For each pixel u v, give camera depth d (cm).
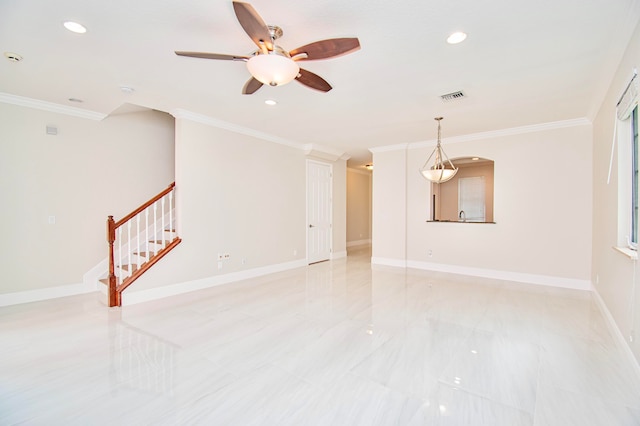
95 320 321
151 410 178
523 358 241
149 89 339
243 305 374
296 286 467
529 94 347
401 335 285
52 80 315
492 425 166
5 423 167
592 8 199
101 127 439
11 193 367
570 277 457
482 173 791
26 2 192
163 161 510
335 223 736
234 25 222
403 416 173
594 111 397
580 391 197
